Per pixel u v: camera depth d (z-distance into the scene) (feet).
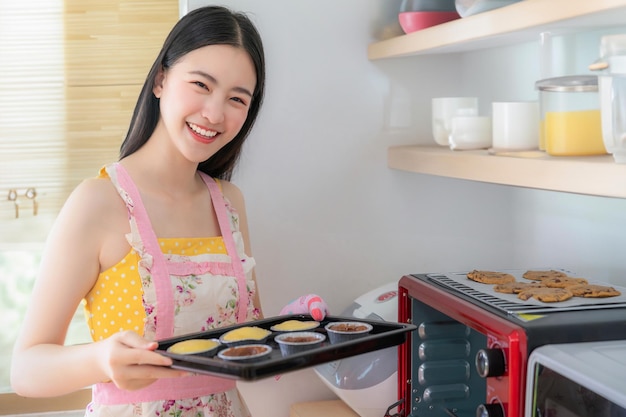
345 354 3.74
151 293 4.26
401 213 6.40
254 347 3.86
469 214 6.47
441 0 5.65
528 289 4.33
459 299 4.21
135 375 3.62
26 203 6.73
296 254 6.22
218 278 4.49
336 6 6.13
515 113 4.66
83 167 6.78
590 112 4.05
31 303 4.18
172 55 4.37
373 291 5.86
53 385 3.92
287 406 6.18
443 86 6.44
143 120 4.60
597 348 3.51
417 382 4.75
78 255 4.19
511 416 3.61
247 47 4.44
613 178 3.46
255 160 6.07
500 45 5.49
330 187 6.25
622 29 4.51
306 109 6.15
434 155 5.31
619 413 2.90
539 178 4.04
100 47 6.68
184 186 4.67
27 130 6.68
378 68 6.26
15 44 6.59
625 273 4.96
